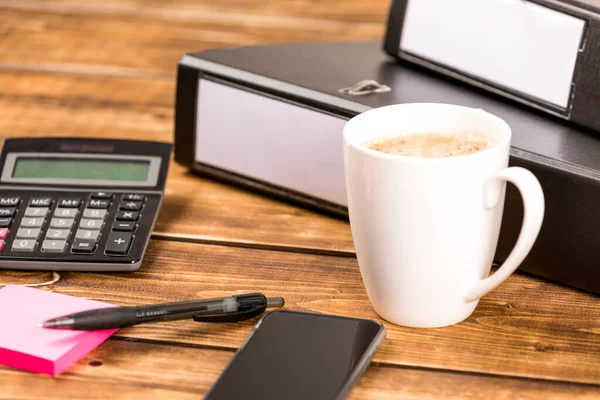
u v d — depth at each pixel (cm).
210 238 76
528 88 74
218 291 68
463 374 59
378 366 59
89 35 123
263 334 59
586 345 62
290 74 80
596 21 68
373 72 82
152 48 119
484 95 78
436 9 80
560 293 68
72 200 74
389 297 62
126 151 78
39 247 70
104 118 97
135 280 69
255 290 68
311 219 79
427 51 82
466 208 58
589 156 66
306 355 57
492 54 76
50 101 101
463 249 60
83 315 59
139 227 72
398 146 63
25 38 122
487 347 61
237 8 135
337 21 129
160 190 76
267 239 76
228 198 83
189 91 84
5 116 97
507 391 57
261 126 80
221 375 55
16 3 137
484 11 76
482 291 61
